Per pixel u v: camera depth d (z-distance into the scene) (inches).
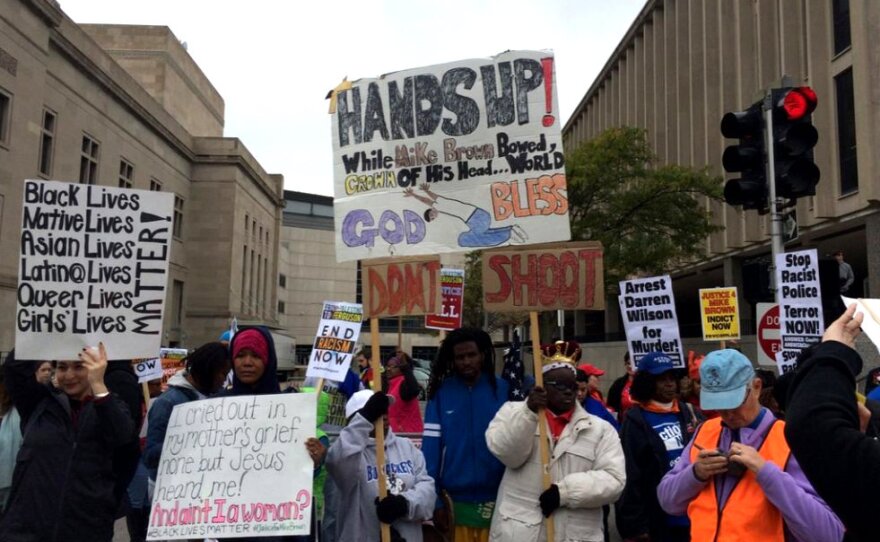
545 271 186.1
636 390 202.7
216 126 2322.8
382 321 2989.7
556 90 191.8
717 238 1135.6
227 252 1685.5
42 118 1030.4
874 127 725.3
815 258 254.4
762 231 1000.2
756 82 1040.2
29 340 165.0
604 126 1845.5
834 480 73.3
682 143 1286.9
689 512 129.9
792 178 262.7
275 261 2167.8
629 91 1628.9
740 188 278.1
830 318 254.2
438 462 181.8
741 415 128.4
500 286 187.5
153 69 1813.5
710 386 127.9
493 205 191.6
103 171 1258.6
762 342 299.6
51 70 1076.5
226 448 160.4
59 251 170.6
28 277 167.9
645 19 1501.0
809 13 833.5
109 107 1274.6
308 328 3075.8
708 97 1162.0
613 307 1595.7
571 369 170.6
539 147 190.9
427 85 198.5
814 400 78.0
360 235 196.9
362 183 199.6
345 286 3179.1
